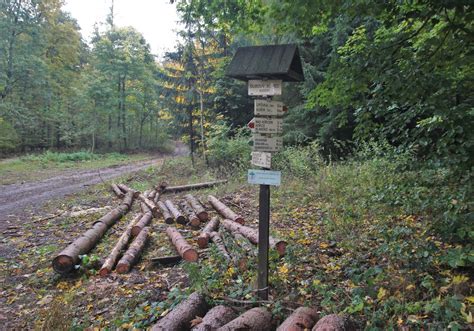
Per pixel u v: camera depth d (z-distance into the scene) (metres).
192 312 3.39
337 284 4.02
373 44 4.57
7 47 24.69
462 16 3.94
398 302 3.33
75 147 32.22
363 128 5.14
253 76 3.62
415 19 4.28
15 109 24.59
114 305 4.26
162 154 34.47
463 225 4.19
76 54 33.28
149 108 37.47
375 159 8.89
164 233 6.99
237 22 6.19
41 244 7.02
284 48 3.53
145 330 3.52
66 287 5.00
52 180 16.19
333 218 6.46
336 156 14.26
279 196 9.13
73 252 5.44
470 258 3.36
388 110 4.67
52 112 29.45
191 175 16.22
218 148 16.23
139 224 7.12
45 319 3.72
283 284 4.15
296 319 3.04
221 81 17.66
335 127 13.21
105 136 33.16
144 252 6.05
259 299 3.75
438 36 4.54
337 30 10.84
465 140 4.09
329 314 3.21
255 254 4.86
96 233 6.62
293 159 11.80
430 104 4.21
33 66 25.67
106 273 5.21
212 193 10.70
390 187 6.54
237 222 7.05
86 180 16.28
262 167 3.88
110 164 23.62
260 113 3.67
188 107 19.09
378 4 4.18
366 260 4.57
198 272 4.27
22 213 9.91
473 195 4.41
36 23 26.83
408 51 4.48
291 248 4.93
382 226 5.48
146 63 35.72
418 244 4.35
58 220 8.93
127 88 34.41
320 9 4.61
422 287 3.60
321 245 5.38
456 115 4.05
